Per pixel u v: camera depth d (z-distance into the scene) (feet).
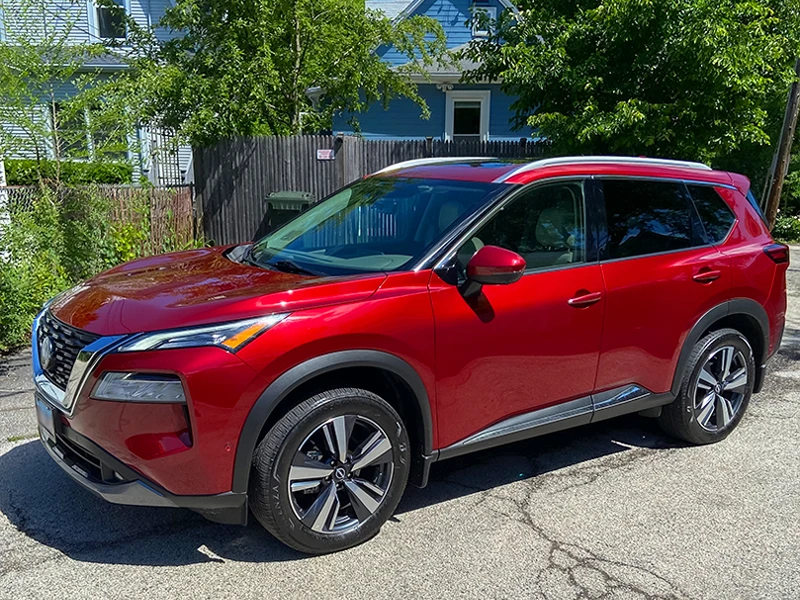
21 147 24.30
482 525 11.93
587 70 30.58
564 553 11.10
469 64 53.57
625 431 16.38
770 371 21.24
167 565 10.57
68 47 24.84
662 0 27.96
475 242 11.96
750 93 29.63
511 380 12.19
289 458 10.19
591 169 13.58
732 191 15.87
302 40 37.22
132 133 27.53
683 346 14.49
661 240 14.23
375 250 12.50
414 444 11.72
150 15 53.01
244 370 9.66
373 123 55.67
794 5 31.24
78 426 10.00
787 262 16.37
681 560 10.97
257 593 9.92
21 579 10.12
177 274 12.32
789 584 10.39
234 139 35.09
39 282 22.91
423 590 10.07
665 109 29.48
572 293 12.60
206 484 9.79
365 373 11.50
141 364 9.53
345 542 10.94
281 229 15.17
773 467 14.42
